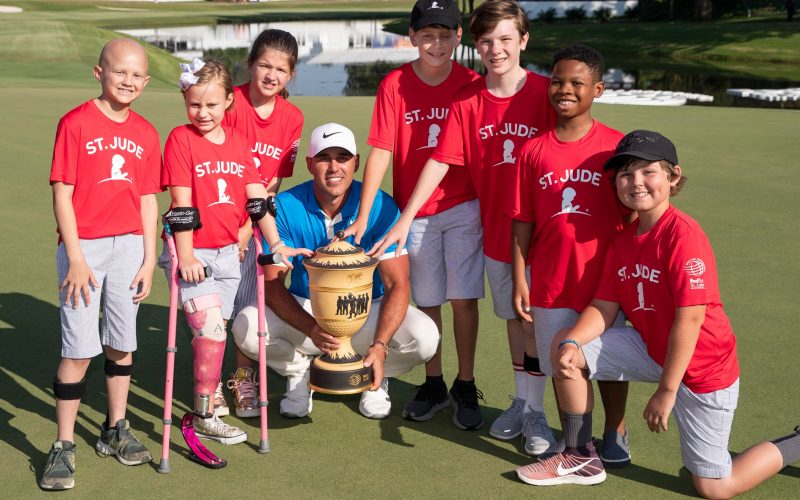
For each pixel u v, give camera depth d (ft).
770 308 17.71
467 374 13.60
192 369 15.42
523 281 12.51
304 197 13.91
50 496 10.96
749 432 12.56
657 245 10.77
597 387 14.56
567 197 11.90
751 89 80.59
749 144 37.68
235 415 13.82
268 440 12.79
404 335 13.42
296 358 13.56
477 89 13.43
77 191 11.62
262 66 14.43
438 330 13.62
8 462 11.87
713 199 27.37
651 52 125.39
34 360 15.35
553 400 14.14
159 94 55.36
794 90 76.89
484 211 13.53
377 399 13.73
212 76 12.49
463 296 13.73
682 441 11.07
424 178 13.53
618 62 112.88
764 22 147.95
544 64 108.27
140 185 12.09
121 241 11.93
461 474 11.70
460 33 13.92
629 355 11.23
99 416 13.51
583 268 11.94
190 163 12.75
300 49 136.36
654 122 44.04
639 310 11.08
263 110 14.93
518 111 13.15
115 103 11.73
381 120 14.12
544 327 12.26
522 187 12.34
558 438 12.80
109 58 11.43
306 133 39.19
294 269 14.15
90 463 11.93
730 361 10.72
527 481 11.38
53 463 11.30
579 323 11.35
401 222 13.34
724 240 22.75
